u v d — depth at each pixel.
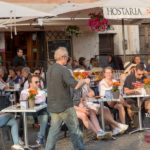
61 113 8.79
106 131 11.18
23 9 12.37
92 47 21.61
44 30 19.70
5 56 19.97
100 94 11.40
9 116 9.81
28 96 9.80
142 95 11.30
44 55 20.62
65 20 16.45
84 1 21.67
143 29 23.47
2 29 17.95
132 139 10.76
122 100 11.29
